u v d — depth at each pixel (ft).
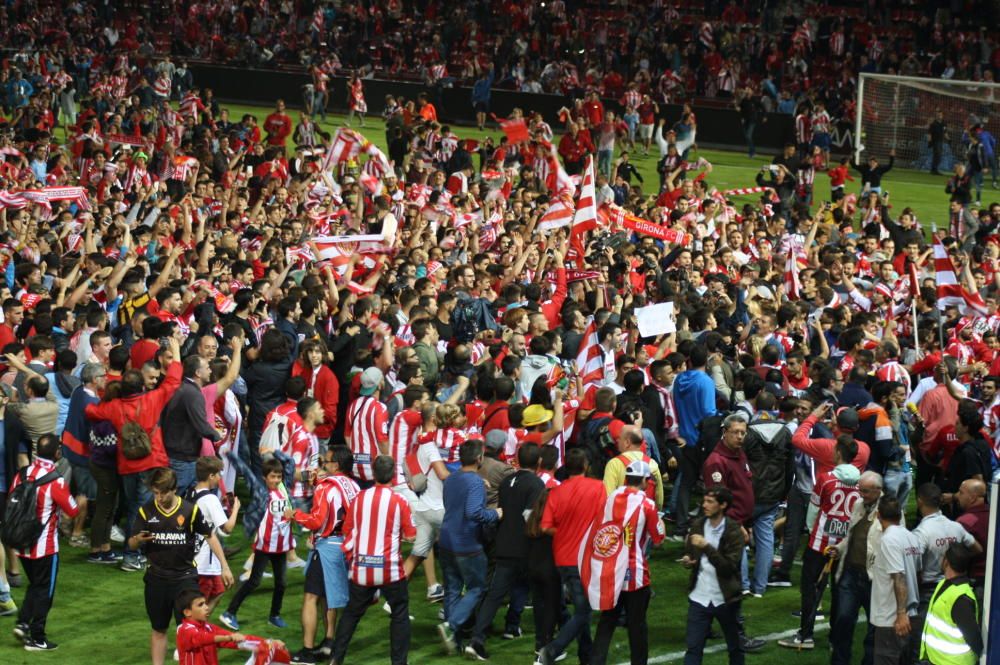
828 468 63.00
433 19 299.17
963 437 68.85
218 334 82.84
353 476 70.13
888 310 102.17
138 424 67.21
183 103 205.26
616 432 66.49
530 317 79.30
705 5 286.46
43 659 59.57
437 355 78.84
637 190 165.99
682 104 246.88
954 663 50.42
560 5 287.89
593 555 55.98
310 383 74.49
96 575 69.41
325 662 59.88
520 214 136.67
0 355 74.38
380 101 265.95
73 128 192.75
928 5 280.31
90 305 80.74
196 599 51.16
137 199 138.62
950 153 229.25
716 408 78.38
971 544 55.47
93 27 303.07
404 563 63.57
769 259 120.57
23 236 104.42
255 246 112.88
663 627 65.57
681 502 75.87
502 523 60.29
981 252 130.31
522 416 66.64
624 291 99.45
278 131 201.87
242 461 71.05
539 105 256.32
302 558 73.00
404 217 126.31
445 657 61.05
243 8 299.38
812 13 281.74
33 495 59.21
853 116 235.81
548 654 57.57
